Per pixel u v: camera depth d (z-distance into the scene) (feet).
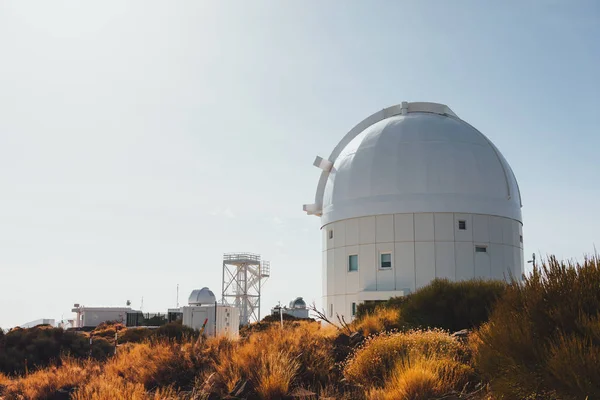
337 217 121.08
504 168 119.14
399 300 85.92
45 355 68.23
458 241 110.22
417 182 112.37
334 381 33.86
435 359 31.96
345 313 116.67
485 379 28.25
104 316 190.29
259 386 30.63
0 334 70.95
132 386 30.99
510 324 25.90
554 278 27.17
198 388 33.06
